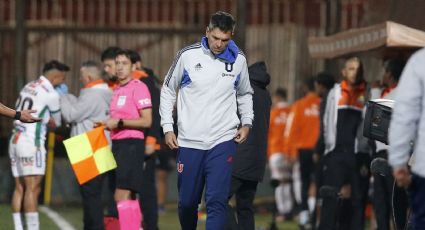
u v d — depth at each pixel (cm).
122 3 5541
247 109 2758
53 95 3494
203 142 2659
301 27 5412
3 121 5384
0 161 5244
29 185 3503
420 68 2000
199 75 2647
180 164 2692
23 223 3875
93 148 3266
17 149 3491
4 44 5438
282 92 5144
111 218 3400
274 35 5441
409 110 1998
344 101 3647
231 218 3056
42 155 3503
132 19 5541
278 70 5438
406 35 3300
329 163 3684
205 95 2655
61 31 5416
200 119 2656
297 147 4781
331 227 3509
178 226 4450
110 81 3644
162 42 5472
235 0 5494
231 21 2609
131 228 3222
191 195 2708
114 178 3462
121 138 3259
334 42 3938
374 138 2670
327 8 5050
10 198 5212
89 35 5438
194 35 5484
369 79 4716
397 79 3425
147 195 3672
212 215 2677
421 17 3691
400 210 2752
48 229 4081
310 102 4794
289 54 5431
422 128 2000
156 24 5538
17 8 5134
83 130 3541
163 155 5038
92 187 3488
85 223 3506
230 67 2658
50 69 3556
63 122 3588
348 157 3650
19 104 3500
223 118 2669
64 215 4700
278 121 5078
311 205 4744
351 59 3634
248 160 3105
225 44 2617
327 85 4247
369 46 3488
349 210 3675
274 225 4316
